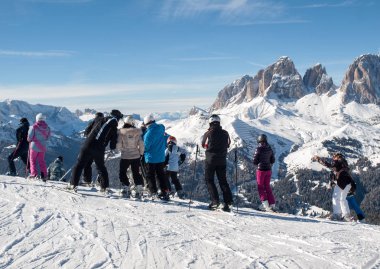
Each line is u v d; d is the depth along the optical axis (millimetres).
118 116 12984
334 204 13062
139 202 12289
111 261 6320
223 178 12016
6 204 10500
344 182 12906
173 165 16625
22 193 12359
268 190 13938
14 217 9062
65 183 16219
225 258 6695
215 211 11758
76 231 8078
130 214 10141
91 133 12758
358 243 8195
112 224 8867
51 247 6938
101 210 10422
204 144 12070
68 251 6742
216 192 12000
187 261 6457
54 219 9055
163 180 13438
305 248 7543
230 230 9031
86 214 9789
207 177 12031
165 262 6371
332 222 11531
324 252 7277
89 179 15320
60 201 11383
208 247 7355
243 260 6625
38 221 8781
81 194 12711
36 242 7207
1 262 6109
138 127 13906
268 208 13852
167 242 7555
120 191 13039
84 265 6082
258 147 13930
